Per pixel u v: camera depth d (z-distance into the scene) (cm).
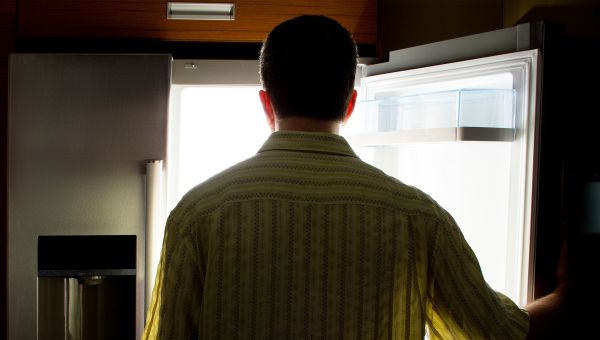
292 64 75
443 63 134
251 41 159
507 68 118
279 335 72
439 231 75
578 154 118
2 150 160
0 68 157
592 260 119
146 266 142
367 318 73
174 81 150
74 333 152
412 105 132
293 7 159
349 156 76
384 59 156
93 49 162
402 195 75
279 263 72
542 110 113
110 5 156
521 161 116
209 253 73
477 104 119
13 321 147
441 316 80
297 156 75
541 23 113
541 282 115
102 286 153
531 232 114
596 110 120
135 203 146
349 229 72
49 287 151
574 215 118
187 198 76
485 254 135
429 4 182
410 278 74
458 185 142
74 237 149
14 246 146
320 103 75
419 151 155
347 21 160
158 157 145
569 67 116
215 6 158
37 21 156
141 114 145
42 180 146
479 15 174
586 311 115
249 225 72
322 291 72
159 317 77
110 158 145
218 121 169
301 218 72
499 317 77
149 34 157
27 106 144
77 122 145
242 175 75
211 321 73
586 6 141
